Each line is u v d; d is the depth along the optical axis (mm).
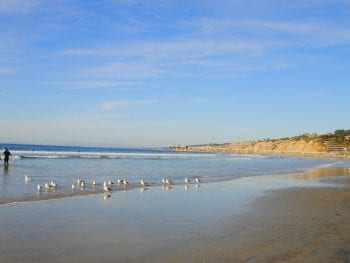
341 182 35188
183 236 13047
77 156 75562
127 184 29109
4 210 16703
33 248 11211
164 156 97750
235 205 20016
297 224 15203
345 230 14180
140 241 12297
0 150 94625
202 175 39875
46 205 18406
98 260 10344
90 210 17469
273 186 30375
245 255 10883
